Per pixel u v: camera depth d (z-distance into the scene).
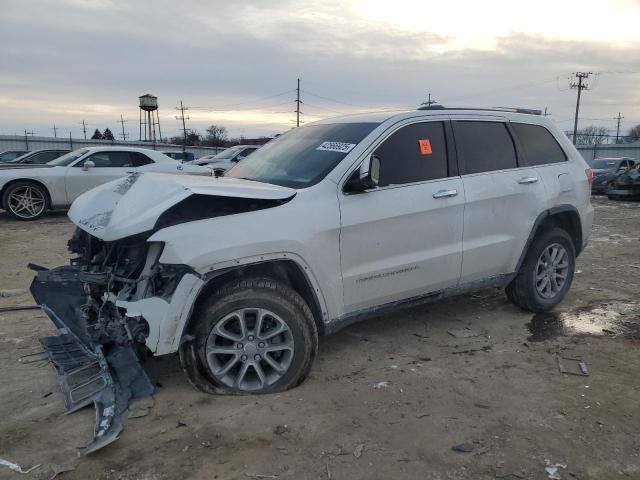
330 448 3.00
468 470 2.81
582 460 2.88
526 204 4.92
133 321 3.42
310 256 3.70
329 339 4.68
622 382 3.81
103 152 12.54
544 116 5.50
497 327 4.96
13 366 4.11
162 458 2.92
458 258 4.50
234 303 3.46
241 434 3.13
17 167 12.08
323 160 4.15
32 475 2.78
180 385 3.75
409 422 3.27
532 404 3.49
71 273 4.33
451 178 4.50
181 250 3.30
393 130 4.30
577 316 5.28
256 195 3.59
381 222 4.04
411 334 4.80
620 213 14.24
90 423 3.27
